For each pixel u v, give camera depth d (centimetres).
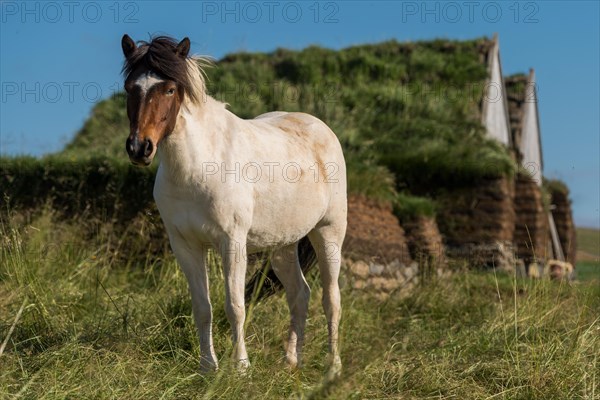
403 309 1203
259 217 738
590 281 1099
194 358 750
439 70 2705
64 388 633
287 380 680
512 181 2144
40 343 782
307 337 893
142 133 642
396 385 706
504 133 2870
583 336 799
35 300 887
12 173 1488
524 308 973
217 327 849
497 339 886
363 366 649
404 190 2070
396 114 2439
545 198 2577
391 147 2214
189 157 686
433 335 1005
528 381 716
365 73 2700
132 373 688
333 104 2406
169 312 889
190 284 727
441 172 2052
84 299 1009
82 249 1262
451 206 2047
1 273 986
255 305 907
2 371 680
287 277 846
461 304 1220
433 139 2270
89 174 1466
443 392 705
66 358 717
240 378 655
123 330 825
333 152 859
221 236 704
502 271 1902
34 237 1215
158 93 654
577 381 711
